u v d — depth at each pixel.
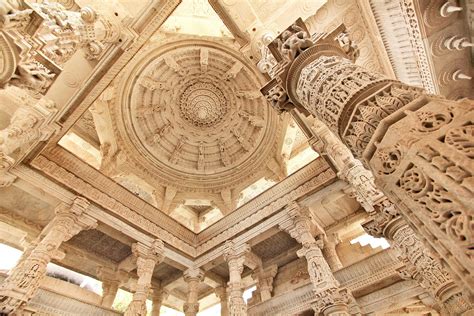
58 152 9.03
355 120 2.69
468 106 2.04
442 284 4.18
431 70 5.51
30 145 7.68
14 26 3.38
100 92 7.91
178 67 12.79
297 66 3.78
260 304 9.55
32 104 6.97
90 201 9.30
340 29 4.01
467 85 5.86
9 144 6.53
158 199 13.14
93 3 6.26
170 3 6.73
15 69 3.50
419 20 4.80
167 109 13.89
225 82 13.75
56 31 4.32
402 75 6.17
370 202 6.49
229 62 12.70
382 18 5.34
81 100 7.73
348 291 7.80
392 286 7.57
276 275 12.05
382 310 7.45
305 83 3.51
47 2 4.57
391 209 4.88
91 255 11.30
